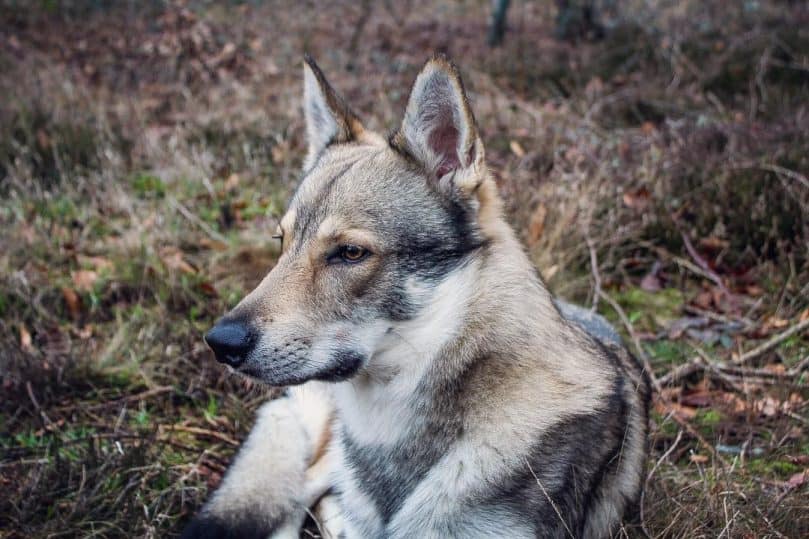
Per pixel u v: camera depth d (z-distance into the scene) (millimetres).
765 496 1150
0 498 1177
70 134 2143
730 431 1315
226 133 2262
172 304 1611
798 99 2236
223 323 991
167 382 1437
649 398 1231
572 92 2477
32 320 1549
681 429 1267
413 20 3324
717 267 1710
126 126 2244
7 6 2967
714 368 1401
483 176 1030
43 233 1759
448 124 1035
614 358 1165
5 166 2018
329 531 1143
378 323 1017
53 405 1371
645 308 1627
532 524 1018
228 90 2545
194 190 1995
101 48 2744
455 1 3703
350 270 1007
